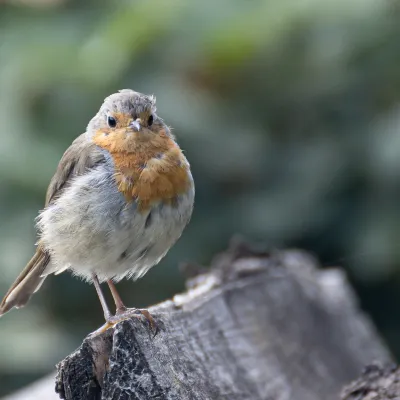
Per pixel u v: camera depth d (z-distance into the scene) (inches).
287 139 523.5
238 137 506.3
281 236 507.8
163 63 502.3
